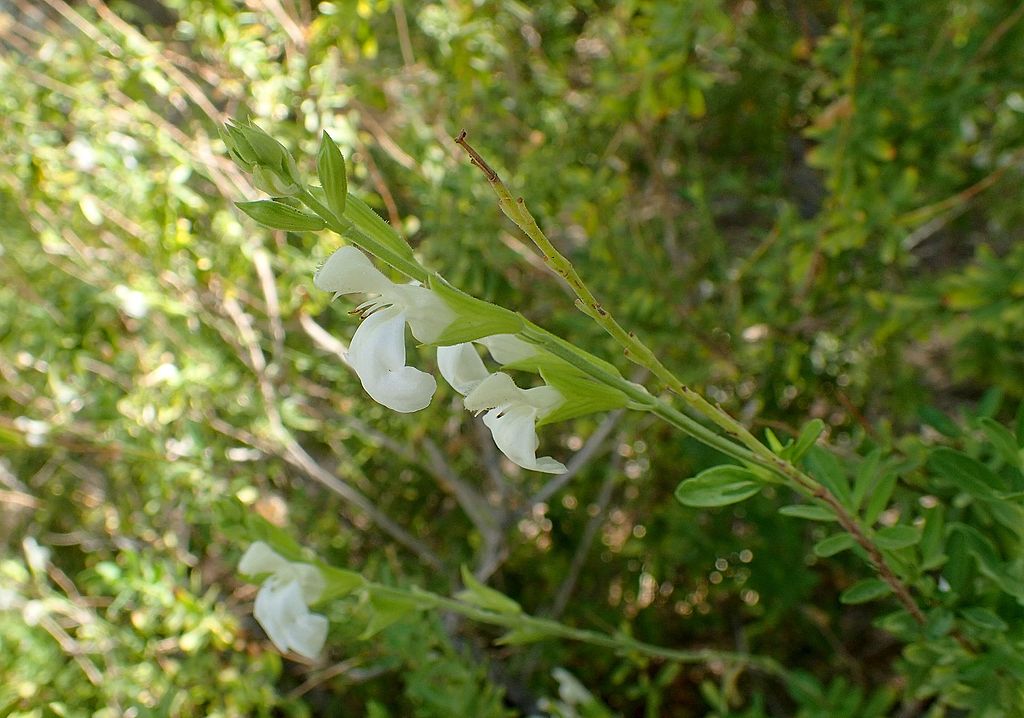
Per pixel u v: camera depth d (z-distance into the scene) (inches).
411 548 14.2
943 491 8.0
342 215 4.1
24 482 14.6
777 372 12.6
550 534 14.2
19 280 12.2
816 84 14.6
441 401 12.8
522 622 7.5
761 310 12.2
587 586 13.9
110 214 11.6
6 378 13.0
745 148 16.7
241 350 12.2
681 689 13.6
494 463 12.8
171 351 12.2
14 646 10.6
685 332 12.2
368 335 4.3
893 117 11.8
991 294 10.2
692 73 11.6
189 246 11.4
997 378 11.4
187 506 12.1
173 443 11.7
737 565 12.4
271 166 4.0
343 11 11.4
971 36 11.8
